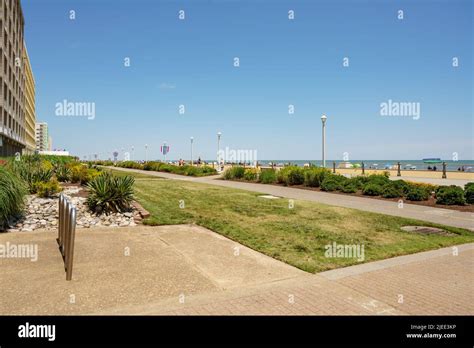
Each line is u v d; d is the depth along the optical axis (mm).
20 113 68125
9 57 52031
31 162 20906
